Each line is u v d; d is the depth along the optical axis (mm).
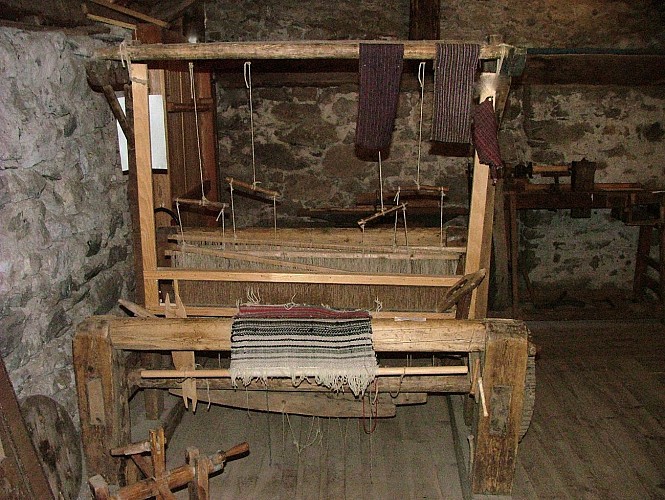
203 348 2225
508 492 2309
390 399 2518
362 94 2258
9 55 1956
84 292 2504
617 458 2703
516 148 4715
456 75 2213
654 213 4500
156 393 2652
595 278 4883
